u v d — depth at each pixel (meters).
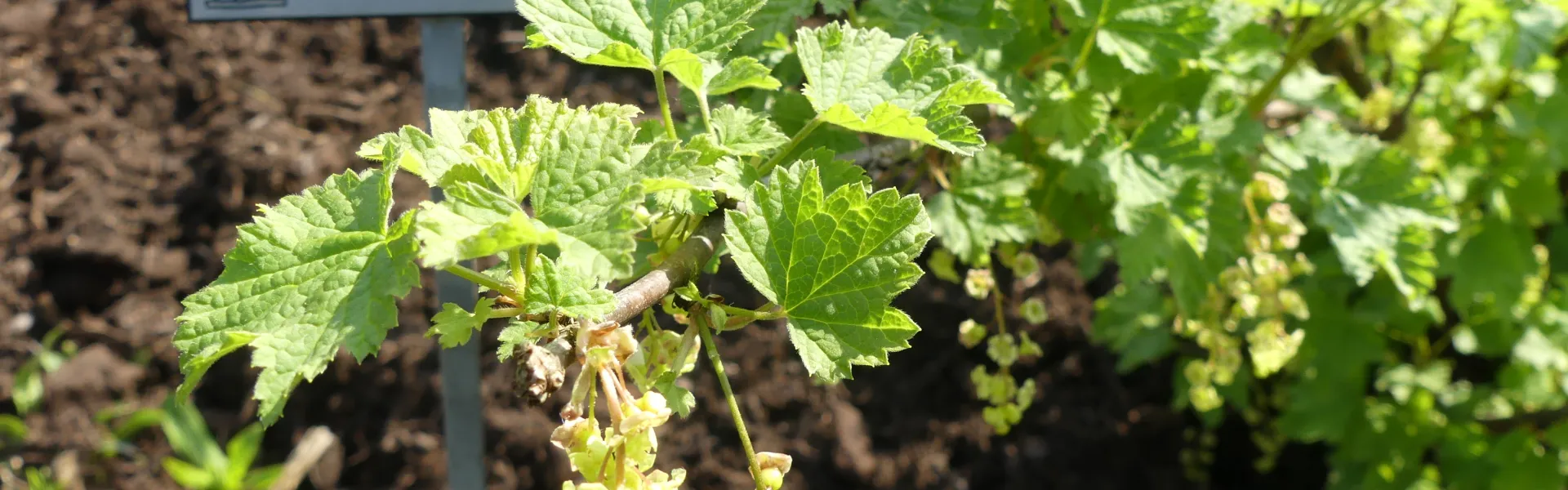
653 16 0.48
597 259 0.39
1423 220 0.72
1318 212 0.72
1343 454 1.08
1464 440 1.04
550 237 0.39
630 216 0.40
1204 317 0.75
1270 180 0.71
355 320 0.41
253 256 0.42
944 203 0.68
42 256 1.20
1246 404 1.15
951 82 0.50
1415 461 1.05
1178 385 1.18
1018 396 0.72
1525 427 1.00
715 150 0.47
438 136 0.44
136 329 1.19
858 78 0.50
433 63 0.76
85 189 1.23
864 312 0.44
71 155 1.25
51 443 1.11
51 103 1.27
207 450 1.08
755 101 0.66
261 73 1.32
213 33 1.34
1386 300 1.05
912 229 0.44
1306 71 0.86
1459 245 0.95
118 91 1.30
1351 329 1.05
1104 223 0.81
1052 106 0.67
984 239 0.68
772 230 0.45
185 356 0.41
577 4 0.48
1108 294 1.25
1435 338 1.21
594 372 0.40
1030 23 0.69
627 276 0.39
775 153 0.53
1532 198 0.94
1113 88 0.68
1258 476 1.27
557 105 0.44
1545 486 0.98
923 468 1.20
